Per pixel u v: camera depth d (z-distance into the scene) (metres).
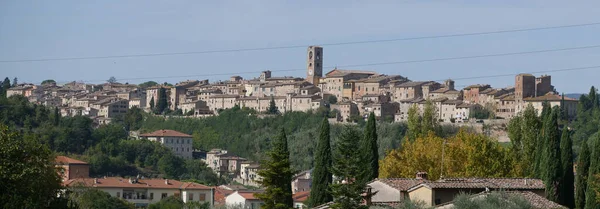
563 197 175.62
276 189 165.12
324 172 174.75
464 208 141.25
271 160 167.50
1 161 137.38
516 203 143.00
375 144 185.50
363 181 151.38
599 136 174.62
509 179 165.12
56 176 148.12
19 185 138.25
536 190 161.25
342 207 151.25
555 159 174.75
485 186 153.62
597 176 169.12
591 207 170.12
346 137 155.88
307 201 196.62
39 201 138.62
